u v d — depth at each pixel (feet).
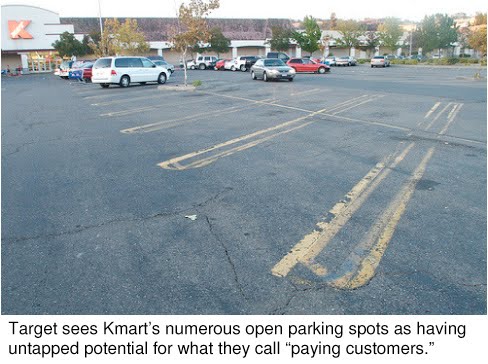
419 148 25.67
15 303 10.80
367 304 10.57
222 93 61.21
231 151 25.45
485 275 11.61
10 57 176.04
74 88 80.07
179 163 23.08
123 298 10.91
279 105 46.57
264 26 214.07
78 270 12.19
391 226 14.62
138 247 13.44
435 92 57.31
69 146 28.17
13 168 23.04
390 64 174.60
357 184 19.01
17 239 14.15
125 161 23.80
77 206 17.02
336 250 13.05
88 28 187.83
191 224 15.02
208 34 68.80
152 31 195.00
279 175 20.47
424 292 10.94
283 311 10.43
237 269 12.07
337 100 50.21
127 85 76.64
